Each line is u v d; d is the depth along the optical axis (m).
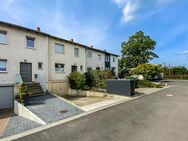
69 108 12.16
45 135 7.40
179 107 12.13
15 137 7.37
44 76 19.30
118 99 16.41
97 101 15.64
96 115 10.34
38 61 18.70
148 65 37.41
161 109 11.55
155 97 17.39
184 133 7.00
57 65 21.88
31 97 15.88
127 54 49.44
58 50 22.06
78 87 21.53
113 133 7.21
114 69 38.56
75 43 24.56
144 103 13.95
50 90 19.72
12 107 15.35
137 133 7.11
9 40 15.95
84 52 27.06
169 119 9.09
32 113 10.52
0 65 15.30
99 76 23.56
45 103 13.56
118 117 9.71
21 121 10.09
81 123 8.82
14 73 16.23
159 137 6.61
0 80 15.11
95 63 30.94
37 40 18.72
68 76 22.81
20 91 13.38
